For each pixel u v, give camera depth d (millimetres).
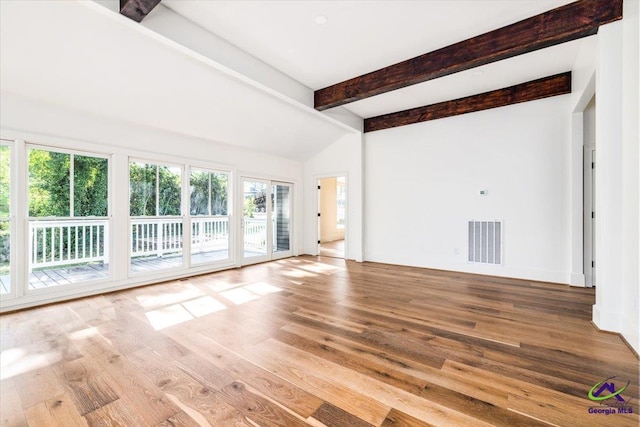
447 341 2357
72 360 2082
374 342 2346
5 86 2955
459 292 3744
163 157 4367
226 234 5371
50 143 3326
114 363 2037
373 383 1799
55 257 3713
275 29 2967
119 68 3186
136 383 1807
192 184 4875
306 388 1752
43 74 2977
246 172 5648
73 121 3496
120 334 2506
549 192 4191
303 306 3227
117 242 3889
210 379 1846
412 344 2309
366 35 3068
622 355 2113
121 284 3914
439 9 2674
